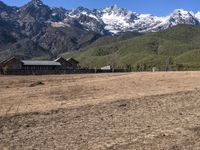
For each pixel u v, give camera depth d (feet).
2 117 99.60
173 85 170.09
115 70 545.03
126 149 66.33
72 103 123.13
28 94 158.81
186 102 116.06
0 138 77.10
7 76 346.95
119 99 127.75
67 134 79.20
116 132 79.56
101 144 70.18
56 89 176.45
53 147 69.31
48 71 443.73
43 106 118.21
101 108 110.52
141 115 98.22
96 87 179.32
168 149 65.57
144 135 75.87
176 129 79.82
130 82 194.90
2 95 156.66
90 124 88.74
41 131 82.58
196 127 80.84
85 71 489.26
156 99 124.26
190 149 65.16
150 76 225.35
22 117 99.35
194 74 225.56
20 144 72.13
